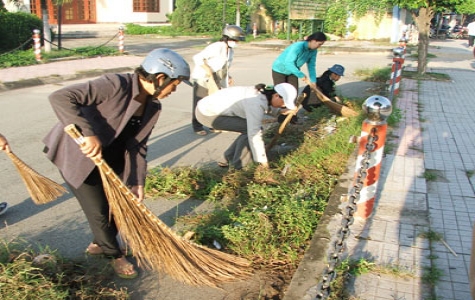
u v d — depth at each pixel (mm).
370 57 20016
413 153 6285
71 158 3018
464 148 6645
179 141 7012
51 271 3289
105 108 2957
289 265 3650
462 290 3234
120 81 2949
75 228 4188
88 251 3633
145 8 32625
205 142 6996
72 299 3084
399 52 10234
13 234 4027
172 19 29641
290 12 24750
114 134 3027
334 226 4023
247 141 5469
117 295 3150
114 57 16922
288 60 7348
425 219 4289
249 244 3816
